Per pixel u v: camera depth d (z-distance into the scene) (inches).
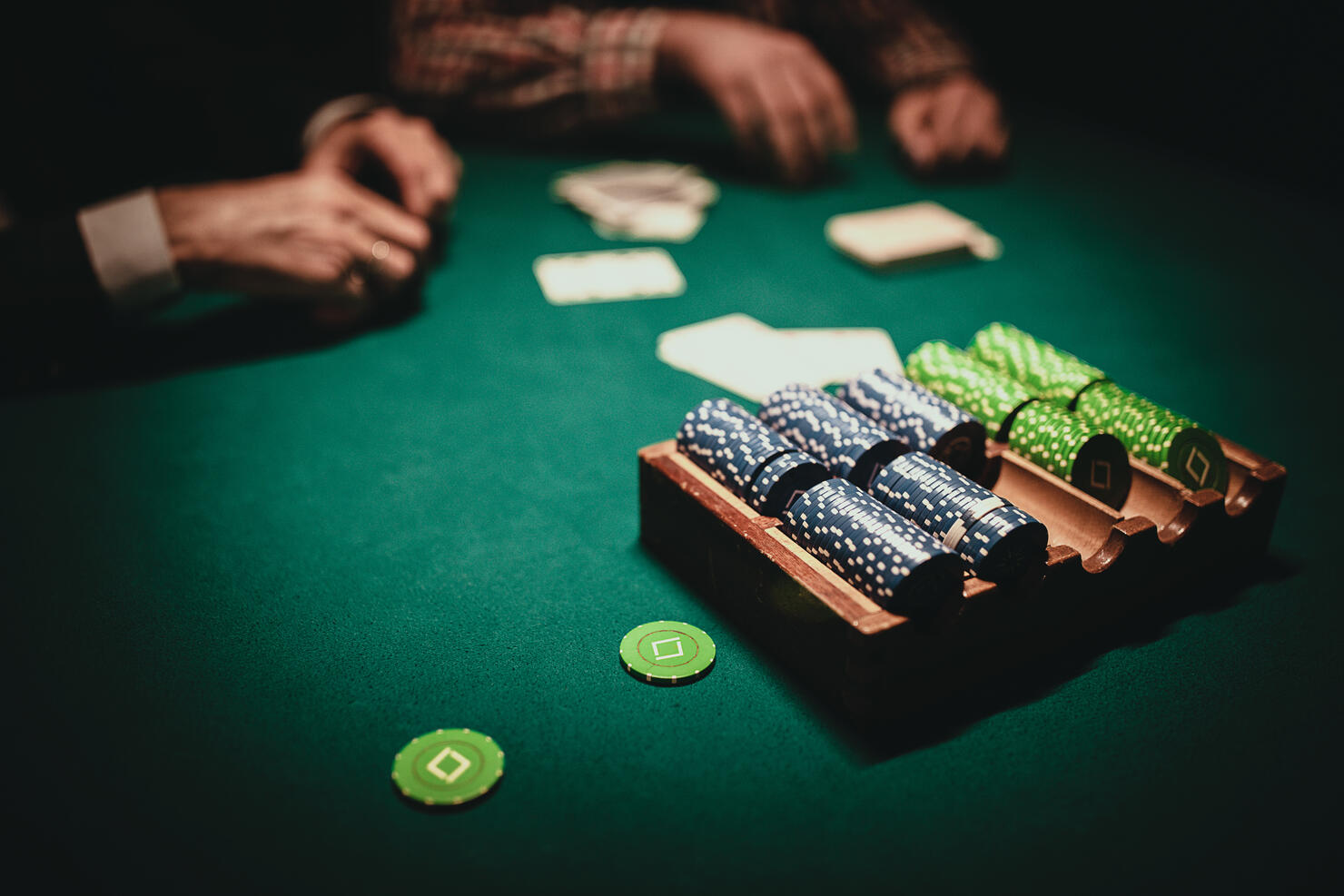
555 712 25.0
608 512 30.4
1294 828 23.0
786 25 60.6
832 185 50.9
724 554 26.7
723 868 22.4
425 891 22.0
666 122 59.8
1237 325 39.1
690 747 24.3
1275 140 55.0
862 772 23.9
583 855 22.5
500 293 40.7
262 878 22.2
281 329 38.3
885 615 24.1
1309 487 31.1
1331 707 25.1
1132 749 24.3
